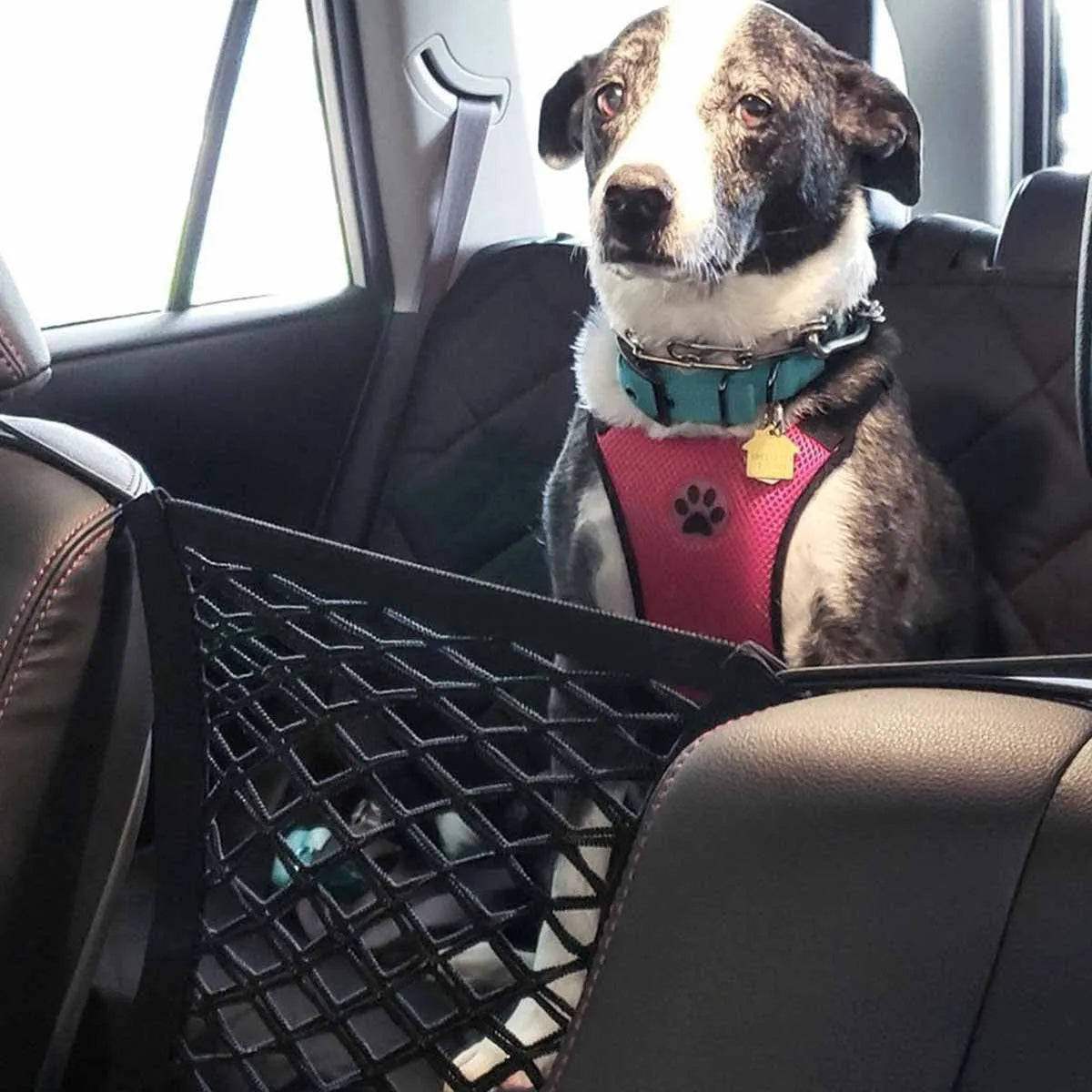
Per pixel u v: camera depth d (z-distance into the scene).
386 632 1.02
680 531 1.42
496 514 2.01
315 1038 1.24
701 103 1.42
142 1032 1.00
